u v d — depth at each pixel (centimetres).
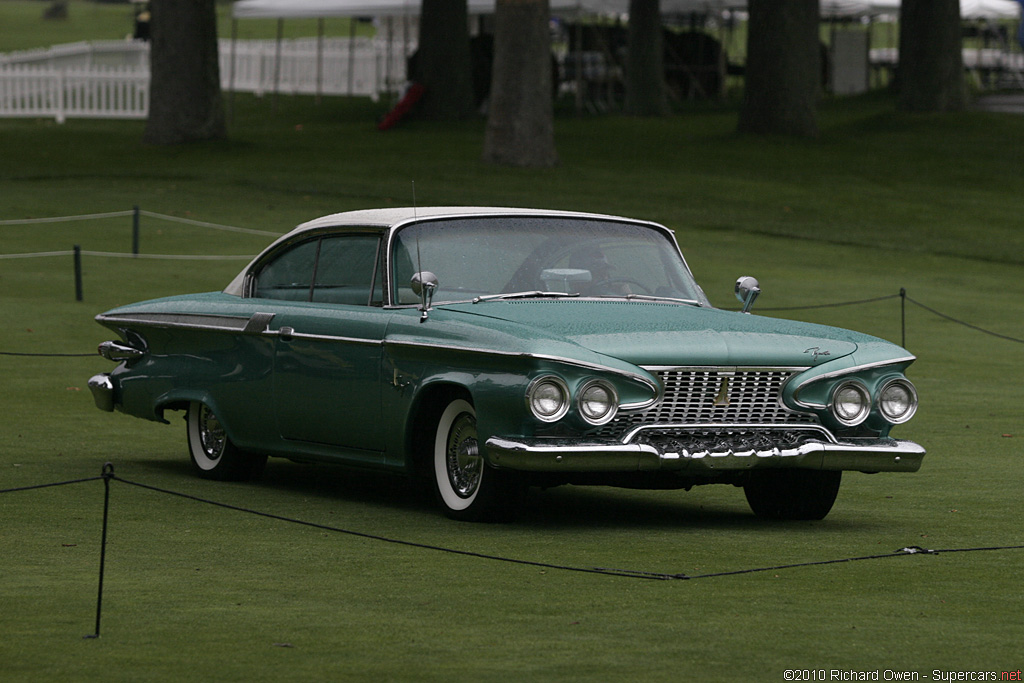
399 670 2003
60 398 5003
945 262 10131
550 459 2858
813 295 8506
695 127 16800
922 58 16950
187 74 14775
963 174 13688
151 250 9206
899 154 14625
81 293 7362
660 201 12019
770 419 3077
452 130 16362
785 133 15738
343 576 2586
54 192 11469
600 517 3266
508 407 2925
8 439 4231
